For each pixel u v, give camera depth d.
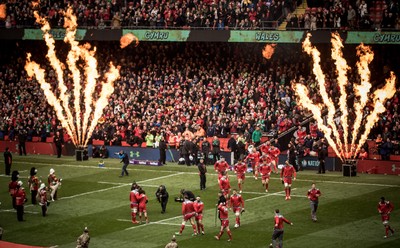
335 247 44.19
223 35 74.88
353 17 71.31
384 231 47.03
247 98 72.56
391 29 69.50
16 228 50.22
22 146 74.94
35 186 56.03
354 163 62.03
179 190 58.56
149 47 82.25
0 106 80.19
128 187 60.19
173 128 71.00
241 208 49.62
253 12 75.00
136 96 76.19
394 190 56.56
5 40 86.44
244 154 66.25
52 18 81.38
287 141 68.31
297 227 48.34
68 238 47.88
